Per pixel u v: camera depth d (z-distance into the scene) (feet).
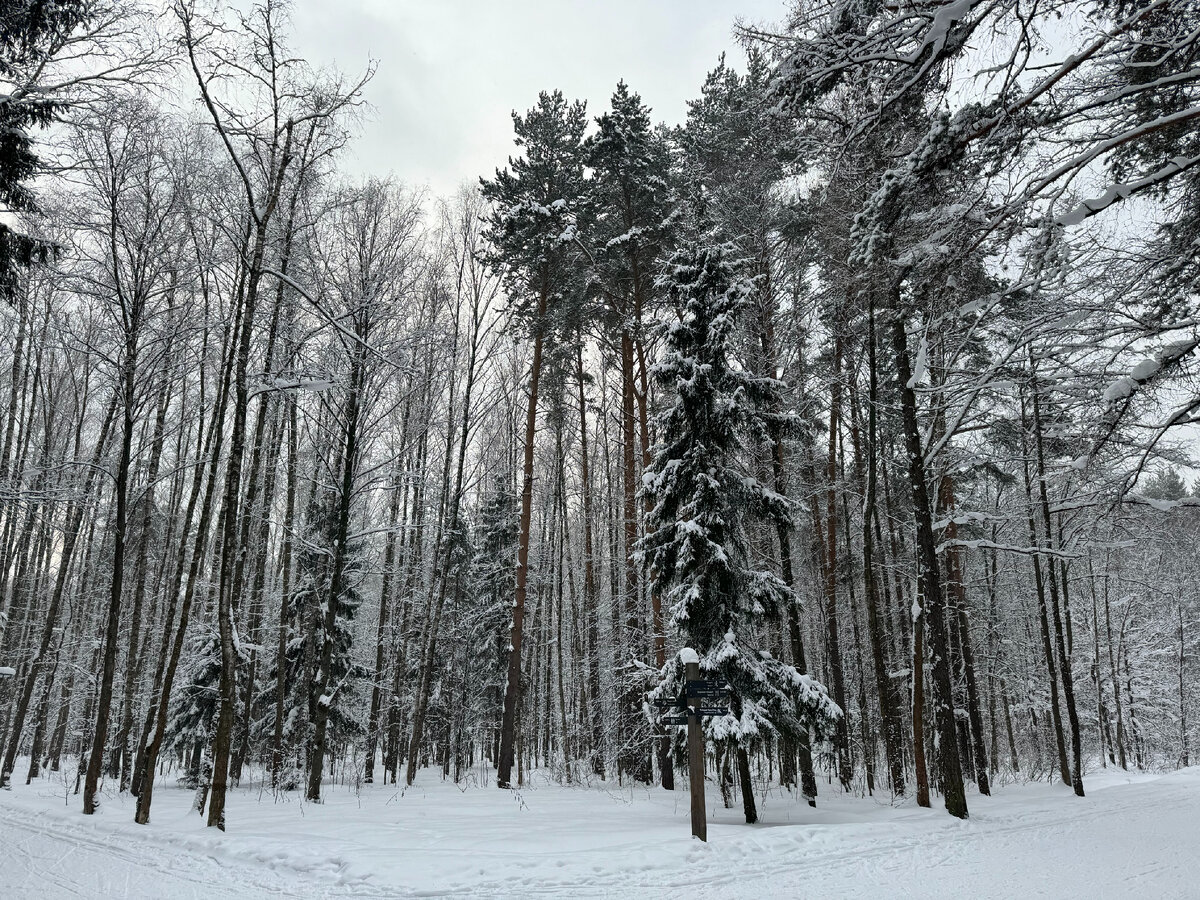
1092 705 134.00
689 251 50.52
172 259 52.80
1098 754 147.54
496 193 76.79
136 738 93.09
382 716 92.99
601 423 105.70
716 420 45.98
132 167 49.03
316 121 47.83
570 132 78.07
